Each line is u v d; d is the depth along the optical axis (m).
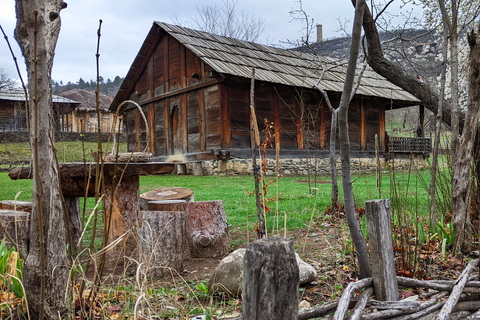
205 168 17.00
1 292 2.78
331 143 6.88
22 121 36.88
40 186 2.24
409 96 20.58
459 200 4.34
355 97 19.17
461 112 5.83
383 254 2.55
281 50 21.77
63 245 2.52
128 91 21.73
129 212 4.75
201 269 4.47
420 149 20.80
